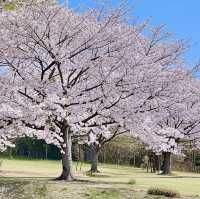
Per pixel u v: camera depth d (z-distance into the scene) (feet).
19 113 51.13
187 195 50.65
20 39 54.75
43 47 56.34
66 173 63.00
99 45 57.98
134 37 58.54
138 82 56.90
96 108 58.59
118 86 57.26
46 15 53.88
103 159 185.98
